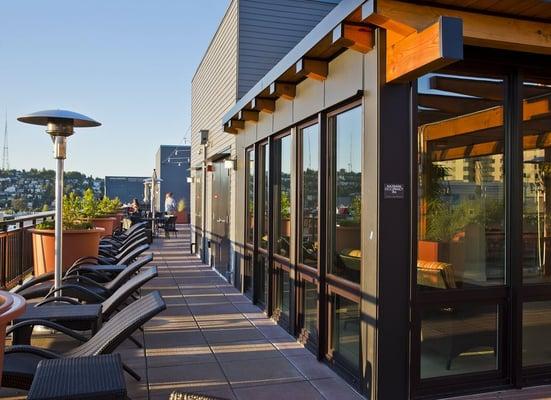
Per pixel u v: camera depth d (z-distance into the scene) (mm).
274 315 5863
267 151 6367
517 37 3098
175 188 29922
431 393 3469
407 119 3393
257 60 7922
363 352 3527
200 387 3752
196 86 13062
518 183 3697
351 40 3336
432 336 3510
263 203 6621
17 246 7441
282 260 5645
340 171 4191
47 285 5898
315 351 4539
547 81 3896
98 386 2180
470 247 3625
